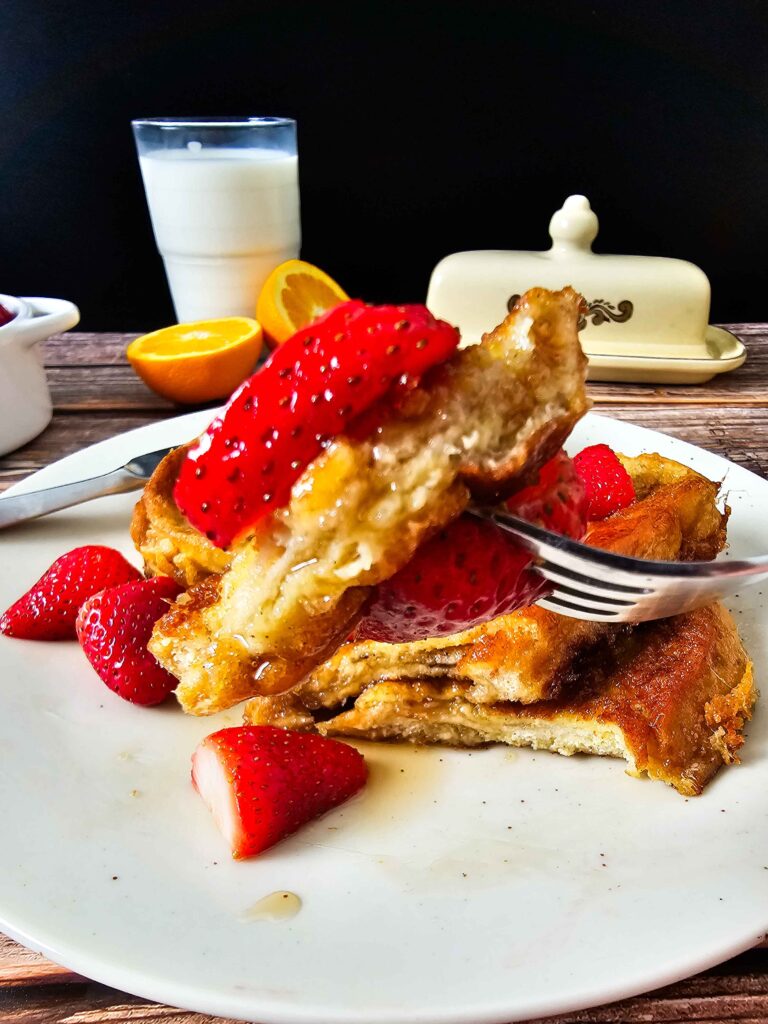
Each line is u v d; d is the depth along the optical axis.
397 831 0.17
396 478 0.12
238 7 0.55
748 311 0.64
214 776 0.17
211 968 0.14
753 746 0.19
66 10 0.55
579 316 0.13
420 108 0.58
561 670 0.20
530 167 0.60
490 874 0.16
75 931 0.14
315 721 0.22
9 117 0.58
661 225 0.62
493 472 0.12
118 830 0.17
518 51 0.56
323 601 0.13
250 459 0.12
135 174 0.61
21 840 0.17
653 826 0.17
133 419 0.40
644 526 0.23
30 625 0.23
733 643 0.21
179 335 0.44
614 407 0.40
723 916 0.15
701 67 0.56
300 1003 0.13
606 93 0.57
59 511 0.29
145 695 0.21
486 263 0.44
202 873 0.16
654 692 0.19
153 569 0.25
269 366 0.12
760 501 0.28
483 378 0.12
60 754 0.19
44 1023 0.15
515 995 0.13
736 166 0.59
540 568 0.15
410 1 0.54
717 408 0.40
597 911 0.15
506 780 0.19
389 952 0.14
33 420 0.37
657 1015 0.15
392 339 0.12
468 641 0.20
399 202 0.62
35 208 0.62
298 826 0.17
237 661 0.14
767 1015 0.15
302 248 0.64
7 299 0.39
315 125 0.59
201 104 0.58
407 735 0.21
